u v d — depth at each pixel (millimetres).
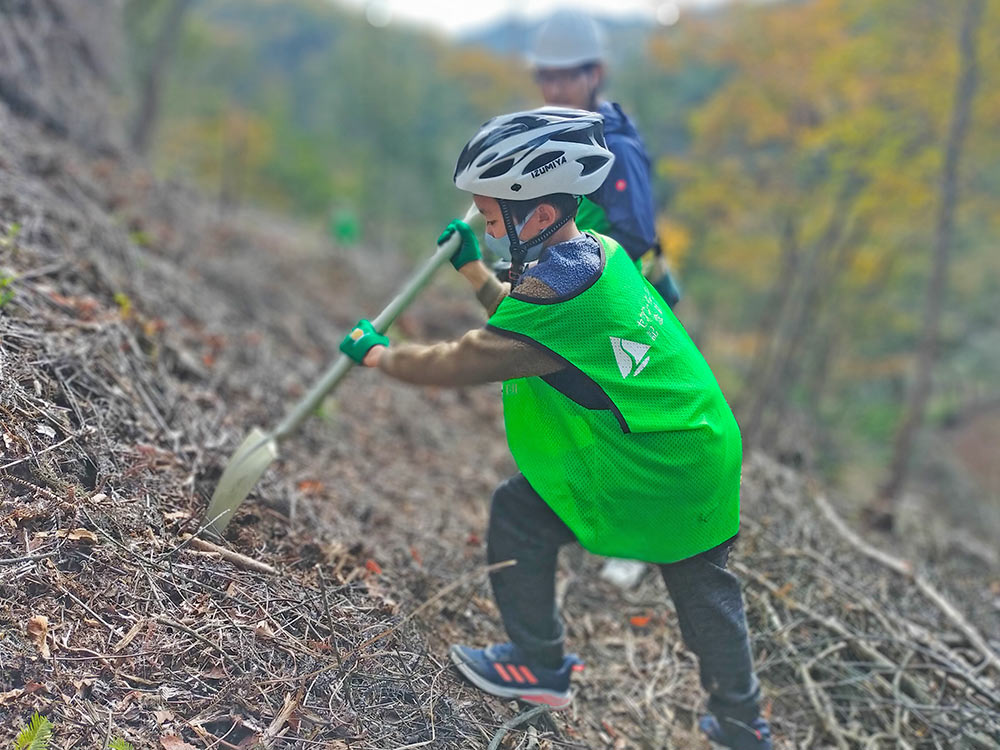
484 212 1913
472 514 3988
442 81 40469
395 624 2289
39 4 5918
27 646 1721
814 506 3867
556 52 2811
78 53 6402
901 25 8086
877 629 2949
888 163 8398
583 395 1832
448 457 4832
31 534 1941
